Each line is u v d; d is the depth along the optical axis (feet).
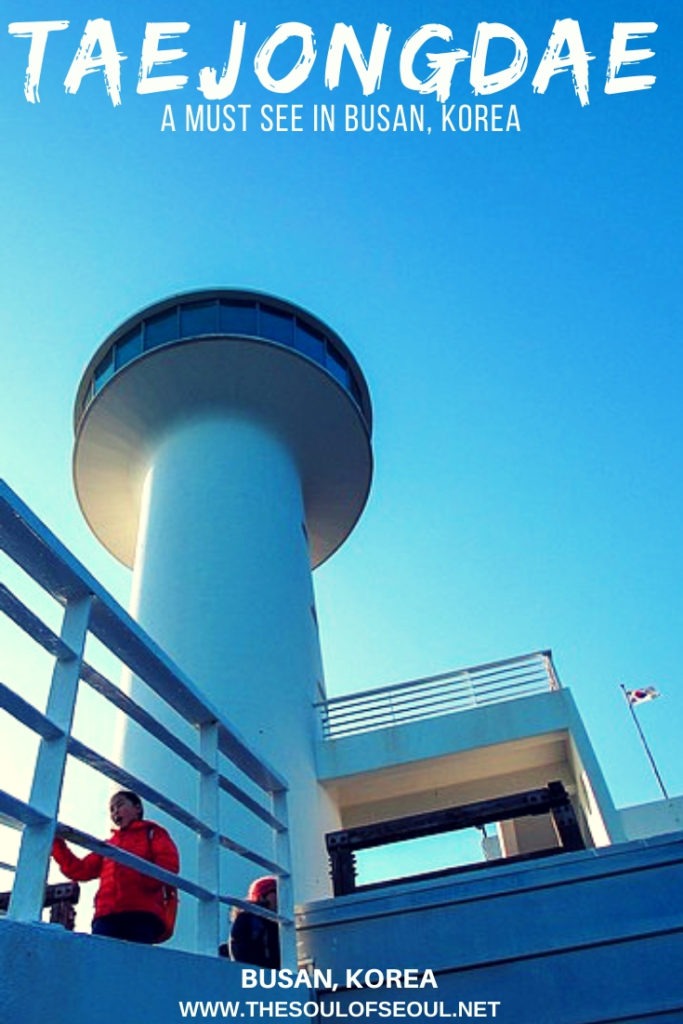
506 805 22.50
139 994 9.00
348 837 23.56
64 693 8.72
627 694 68.80
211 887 12.02
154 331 50.85
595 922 16.76
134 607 40.19
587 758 33.68
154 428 49.06
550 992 16.08
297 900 29.35
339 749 36.68
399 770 36.40
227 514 42.19
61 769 8.19
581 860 17.71
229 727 14.21
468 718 36.63
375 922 17.69
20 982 6.91
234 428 47.19
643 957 16.15
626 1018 15.51
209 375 47.73
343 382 53.26
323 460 51.67
